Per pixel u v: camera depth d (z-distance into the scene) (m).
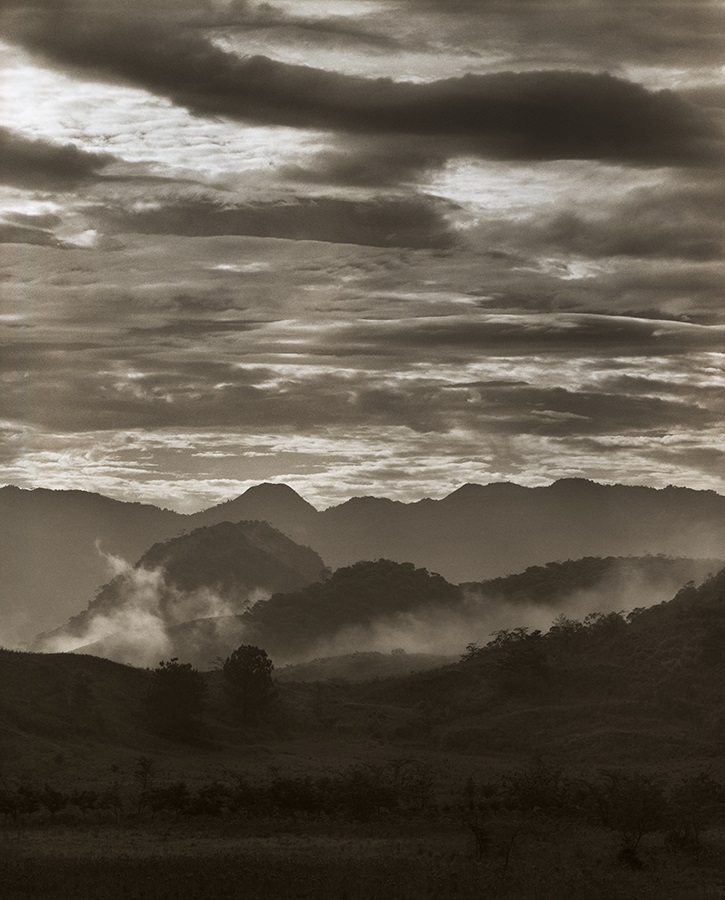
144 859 91.62
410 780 192.62
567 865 97.56
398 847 109.06
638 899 77.81
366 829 128.88
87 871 83.38
